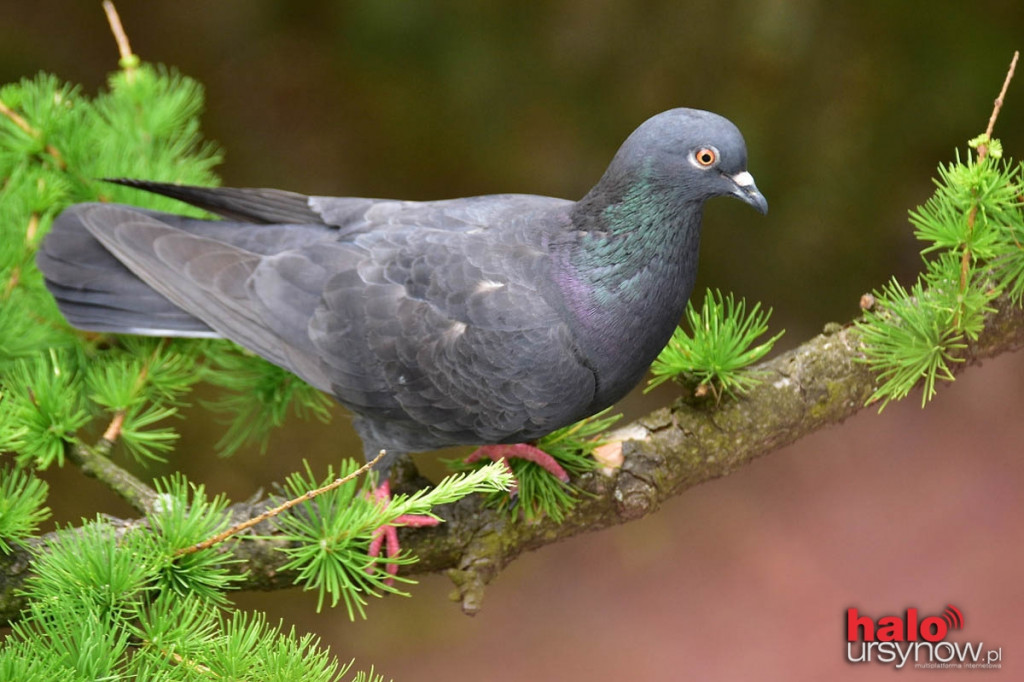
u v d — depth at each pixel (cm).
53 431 641
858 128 1445
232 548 628
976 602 1382
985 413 1584
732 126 650
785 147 1460
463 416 705
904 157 1466
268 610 1453
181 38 1568
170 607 582
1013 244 629
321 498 578
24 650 504
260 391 791
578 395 691
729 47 1418
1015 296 671
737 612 1439
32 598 582
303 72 1580
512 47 1468
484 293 687
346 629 1461
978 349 680
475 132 1535
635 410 1561
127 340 784
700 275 1535
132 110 855
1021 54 1405
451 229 723
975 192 580
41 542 598
